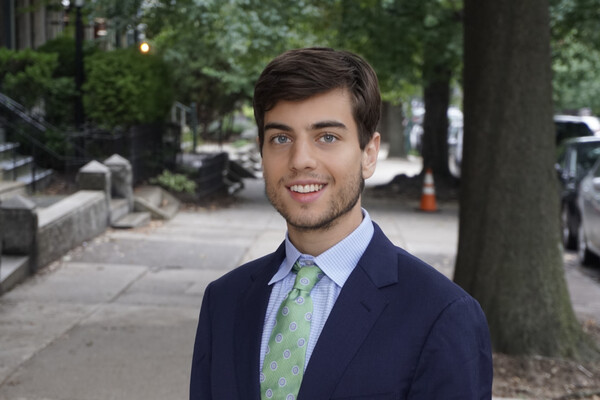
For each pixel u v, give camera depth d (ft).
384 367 4.68
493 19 18.88
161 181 46.85
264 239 36.29
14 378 16.75
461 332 4.72
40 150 44.32
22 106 43.88
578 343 18.76
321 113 4.90
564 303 18.88
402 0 44.11
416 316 4.76
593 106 82.48
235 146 85.20
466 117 19.74
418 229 41.60
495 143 18.97
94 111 43.68
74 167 43.80
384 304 4.86
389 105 100.32
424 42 46.52
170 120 61.21
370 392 4.66
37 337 19.80
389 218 45.44
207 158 49.42
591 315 24.52
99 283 26.14
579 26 43.04
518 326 18.58
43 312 22.24
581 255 34.09
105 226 35.96
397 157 92.58
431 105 60.23
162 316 22.29
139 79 43.98
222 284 5.65
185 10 37.04
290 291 5.16
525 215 18.74
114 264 29.32
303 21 40.91
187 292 25.50
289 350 4.91
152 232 36.70
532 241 18.72
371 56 47.24
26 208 26.43
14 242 26.50
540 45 18.74
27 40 57.06
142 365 17.87
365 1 41.88
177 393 16.19
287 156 4.99
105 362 17.99
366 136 5.13
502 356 18.38
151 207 40.32
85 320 21.57
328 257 5.07
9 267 25.29
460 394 4.60
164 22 40.06
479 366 4.84
